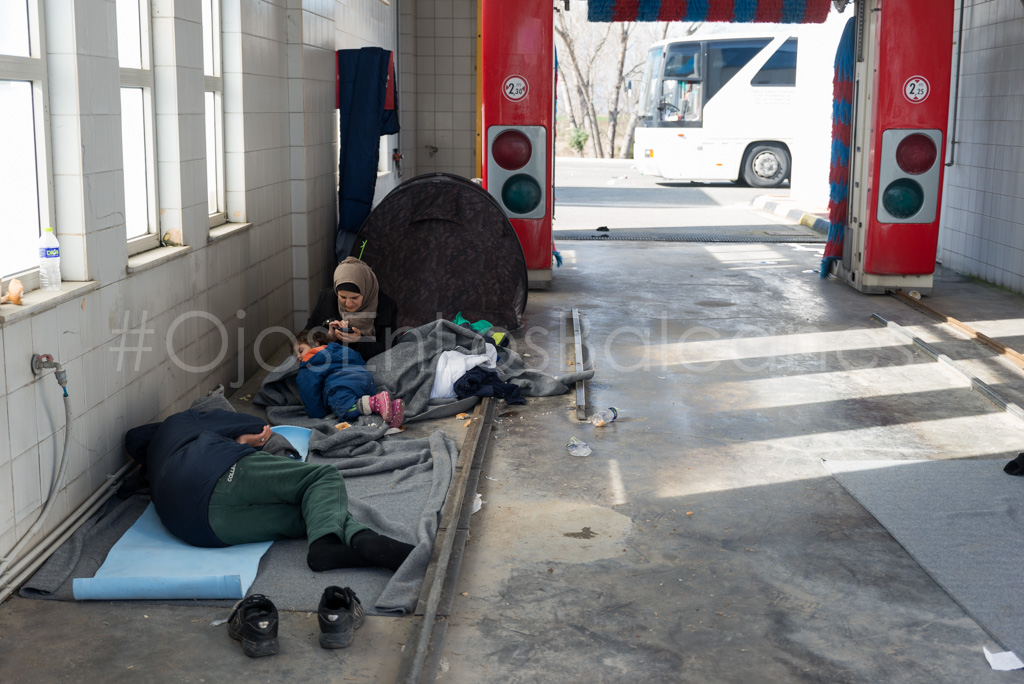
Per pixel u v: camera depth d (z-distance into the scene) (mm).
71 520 3797
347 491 4270
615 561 3723
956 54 10344
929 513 4125
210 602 3389
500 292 7254
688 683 2920
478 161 12305
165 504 3799
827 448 4965
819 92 16422
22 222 3699
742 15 8977
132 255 4668
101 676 2922
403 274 7113
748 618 3303
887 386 6082
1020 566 3648
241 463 3762
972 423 5359
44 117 3742
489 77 8664
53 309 3637
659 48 21047
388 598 3361
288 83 7047
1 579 3334
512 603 3395
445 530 3805
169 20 4836
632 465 4734
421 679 2910
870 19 8695
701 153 21016
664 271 10336
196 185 5230
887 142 8609
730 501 4297
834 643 3146
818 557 3758
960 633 3207
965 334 7359
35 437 3525
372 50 7977
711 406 5680
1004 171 9297
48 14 3730
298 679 2930
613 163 29688
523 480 4531
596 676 2955
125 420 4348
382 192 10695
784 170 20938
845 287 9422
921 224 8797
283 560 3703
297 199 7184
